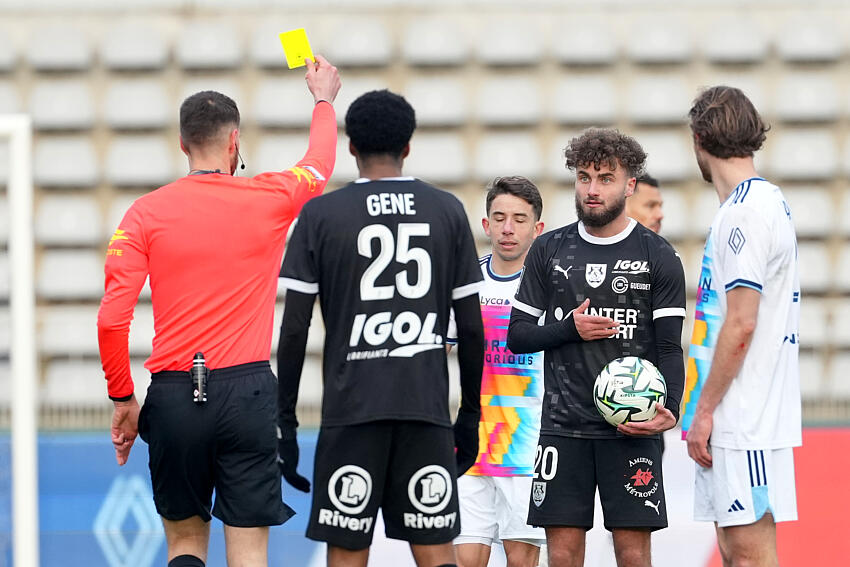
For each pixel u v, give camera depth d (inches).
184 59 1285.7
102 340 493.0
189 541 516.7
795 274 486.0
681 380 516.7
